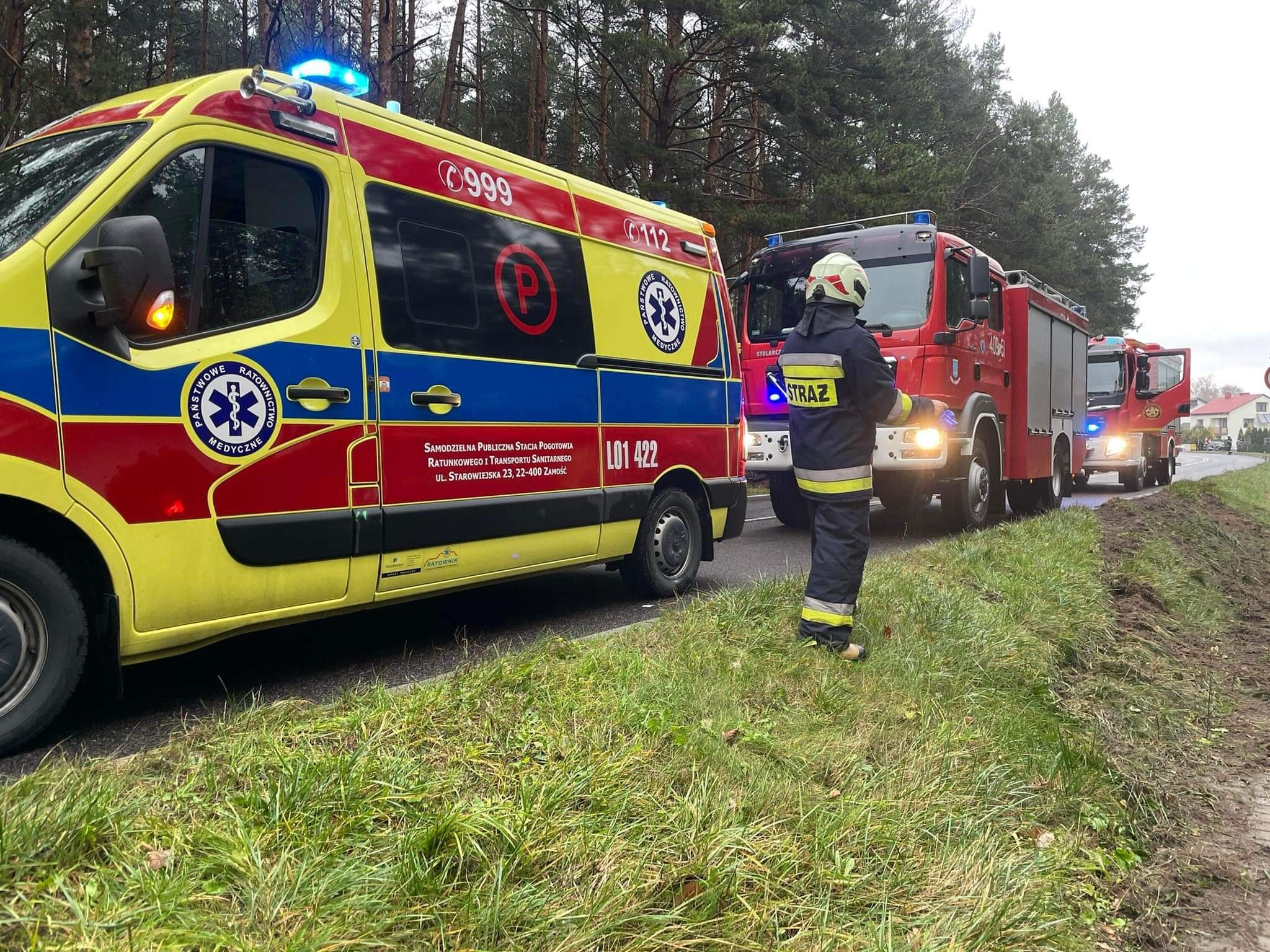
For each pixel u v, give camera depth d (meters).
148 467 3.44
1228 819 3.98
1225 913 3.17
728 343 7.08
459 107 25.81
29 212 3.37
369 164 4.36
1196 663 6.29
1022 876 2.85
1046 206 33.69
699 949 2.24
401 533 4.38
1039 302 11.95
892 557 6.79
